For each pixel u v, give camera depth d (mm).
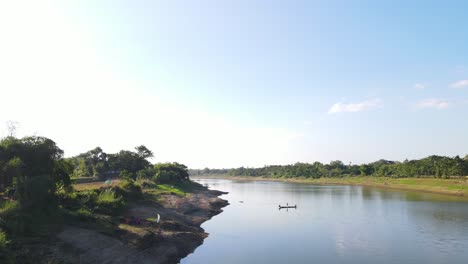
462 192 107125
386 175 183625
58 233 32531
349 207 81500
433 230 52844
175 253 39750
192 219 63188
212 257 39938
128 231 38688
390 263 36844
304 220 64375
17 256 26047
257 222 63344
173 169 145625
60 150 49375
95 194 50188
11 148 42875
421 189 127750
